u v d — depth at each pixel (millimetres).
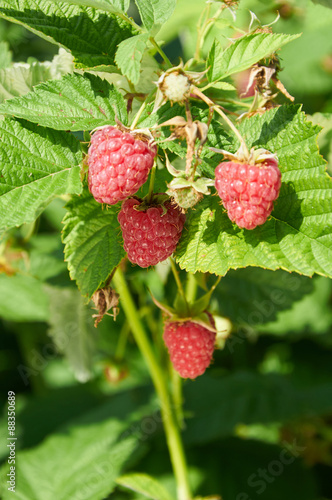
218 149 411
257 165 405
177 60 592
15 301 670
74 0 429
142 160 406
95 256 433
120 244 436
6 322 753
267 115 434
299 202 423
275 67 442
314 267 413
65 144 434
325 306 749
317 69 698
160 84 405
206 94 458
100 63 452
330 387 701
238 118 443
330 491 678
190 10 532
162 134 420
